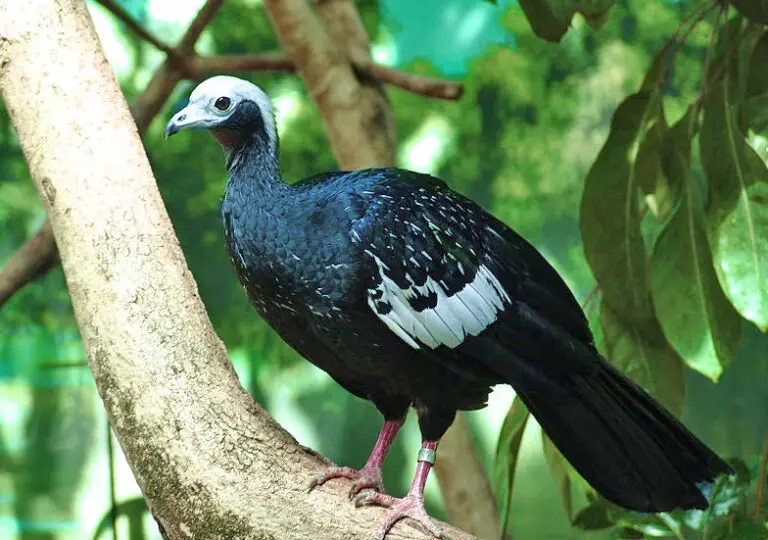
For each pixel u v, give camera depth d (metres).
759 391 10.96
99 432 12.17
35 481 12.04
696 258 6.89
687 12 11.77
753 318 6.49
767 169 6.67
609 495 6.10
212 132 5.96
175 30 12.55
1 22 5.47
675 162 7.39
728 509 7.19
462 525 9.36
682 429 5.93
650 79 7.42
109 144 5.42
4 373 12.17
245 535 4.93
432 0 12.66
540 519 11.87
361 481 5.32
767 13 6.88
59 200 5.34
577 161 11.98
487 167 12.16
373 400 6.34
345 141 9.38
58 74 5.44
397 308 5.57
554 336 5.82
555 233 12.05
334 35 9.61
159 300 5.20
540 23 6.89
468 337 5.68
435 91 9.11
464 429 9.41
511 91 12.14
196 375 5.12
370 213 5.63
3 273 8.57
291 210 5.66
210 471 4.97
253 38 12.80
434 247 5.66
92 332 5.19
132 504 9.95
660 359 7.47
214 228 12.01
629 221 7.26
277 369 12.14
